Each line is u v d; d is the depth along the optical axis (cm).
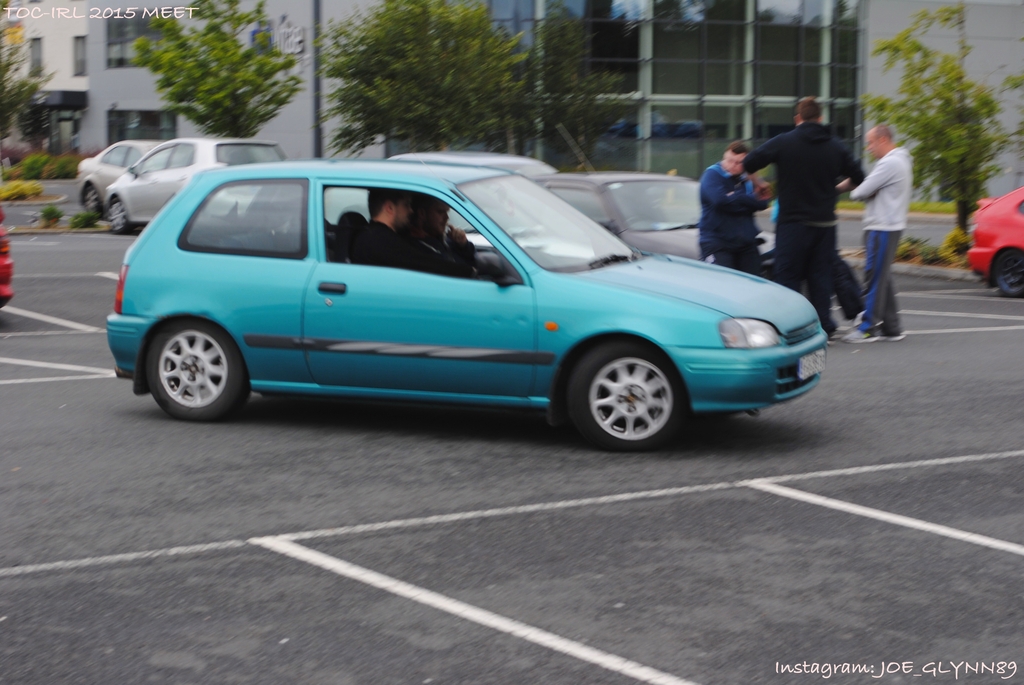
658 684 401
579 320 703
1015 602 472
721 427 787
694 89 3997
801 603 471
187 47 2964
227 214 792
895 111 1914
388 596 484
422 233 789
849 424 793
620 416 714
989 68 4525
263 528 575
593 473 672
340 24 3198
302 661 421
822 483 647
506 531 567
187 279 788
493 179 781
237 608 472
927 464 686
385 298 739
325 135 4075
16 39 3997
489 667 415
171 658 425
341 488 645
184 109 2936
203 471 681
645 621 454
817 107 1047
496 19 3838
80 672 415
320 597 483
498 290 721
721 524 575
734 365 685
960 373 974
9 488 648
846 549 537
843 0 4153
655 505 608
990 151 1886
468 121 3164
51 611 471
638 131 3959
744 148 1075
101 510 606
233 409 796
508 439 758
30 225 2659
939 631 444
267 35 3016
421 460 705
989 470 673
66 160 4922
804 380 727
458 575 507
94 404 873
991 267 1569
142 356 807
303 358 763
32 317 1359
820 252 1066
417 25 3145
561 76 3706
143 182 2386
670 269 764
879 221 1121
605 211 1194
